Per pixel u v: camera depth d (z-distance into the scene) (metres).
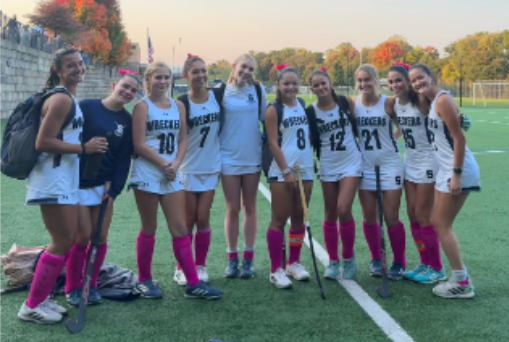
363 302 3.96
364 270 4.75
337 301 4.00
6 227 6.09
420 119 4.18
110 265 4.34
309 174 4.45
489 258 5.03
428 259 4.46
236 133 4.51
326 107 4.43
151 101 4.01
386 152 4.39
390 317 3.69
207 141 4.39
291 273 4.57
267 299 4.07
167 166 3.93
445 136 3.89
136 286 4.14
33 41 27.56
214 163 4.46
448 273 4.65
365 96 4.39
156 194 3.98
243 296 4.14
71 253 3.89
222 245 5.53
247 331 3.49
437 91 4.04
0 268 4.66
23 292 4.18
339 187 4.44
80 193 3.79
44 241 5.55
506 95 53.41
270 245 4.38
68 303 3.94
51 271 3.57
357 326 3.55
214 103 4.44
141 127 3.92
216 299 4.06
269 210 7.12
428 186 4.22
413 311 3.79
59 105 3.30
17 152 3.29
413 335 3.40
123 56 67.62
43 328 3.55
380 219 4.23
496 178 9.36
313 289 4.27
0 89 21.97
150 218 4.04
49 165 3.40
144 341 3.36
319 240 5.69
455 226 6.20
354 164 4.39
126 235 5.84
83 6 58.09
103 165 3.86
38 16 48.03
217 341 3.30
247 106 4.50
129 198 7.82
